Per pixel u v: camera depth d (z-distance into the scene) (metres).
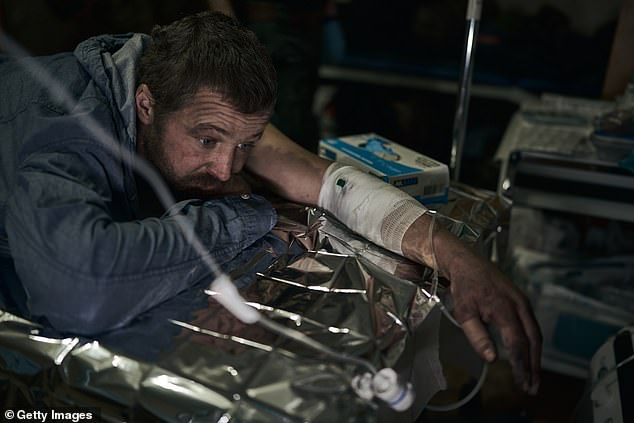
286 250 1.06
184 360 0.80
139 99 1.02
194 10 2.42
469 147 2.45
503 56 2.52
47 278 0.84
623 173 1.35
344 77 2.74
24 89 1.05
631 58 1.89
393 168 1.23
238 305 0.90
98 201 0.90
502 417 1.55
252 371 0.78
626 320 1.56
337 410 0.74
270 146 1.25
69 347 0.84
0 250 1.04
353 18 2.64
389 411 0.86
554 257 1.75
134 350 0.82
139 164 1.09
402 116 2.64
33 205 0.86
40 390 0.85
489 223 1.22
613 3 2.30
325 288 0.95
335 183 1.18
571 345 1.54
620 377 1.13
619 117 1.55
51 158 0.93
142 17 2.52
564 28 2.41
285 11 2.54
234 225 1.01
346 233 1.14
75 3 2.51
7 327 0.87
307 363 0.79
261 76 0.94
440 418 1.53
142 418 0.79
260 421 0.74
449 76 2.66
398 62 2.69
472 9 1.25
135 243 0.86
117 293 0.84
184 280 0.92
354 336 0.84
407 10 2.61
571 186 1.39
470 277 0.98
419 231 1.05
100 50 1.08
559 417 1.57
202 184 1.07
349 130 2.53
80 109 0.98
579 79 2.43
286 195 1.24
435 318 0.96
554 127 1.66
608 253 1.77
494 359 0.91
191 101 0.94
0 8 2.47
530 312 0.97
